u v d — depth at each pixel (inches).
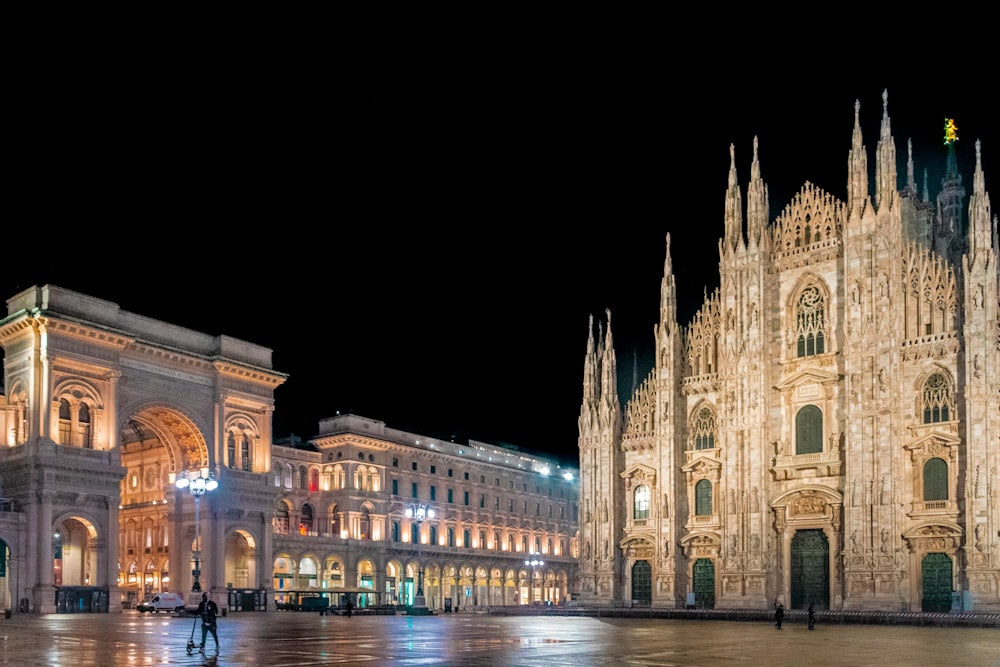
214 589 3892.7
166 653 1466.5
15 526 3373.5
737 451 3410.4
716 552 3472.0
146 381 3858.3
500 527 6097.4
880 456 3080.7
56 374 3531.0
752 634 2096.5
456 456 5812.0
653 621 2893.7
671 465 3592.5
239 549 4306.1
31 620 2834.6
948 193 4183.1
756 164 3538.4
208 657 1386.6
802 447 3324.3
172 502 4094.5
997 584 2800.2
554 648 1589.6
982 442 2881.4
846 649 1612.9
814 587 3248.0
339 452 5187.0
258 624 2642.7
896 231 3171.8
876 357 3127.5
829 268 3346.5
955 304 3058.6
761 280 3444.9
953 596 2854.3
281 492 4712.1
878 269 3169.3
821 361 3314.5
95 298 3725.4
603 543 3737.7
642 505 3720.5
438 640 1813.5
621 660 1343.5
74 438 3585.1
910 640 1902.1
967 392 2925.7
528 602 6195.9
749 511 3356.3
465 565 5728.3
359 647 1611.7
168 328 4013.3
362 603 4817.9
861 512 3093.0
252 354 4315.9
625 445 3796.8
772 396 3417.8
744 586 3316.9
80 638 1872.5
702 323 3693.4
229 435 4180.6
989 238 2972.4
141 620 2844.5
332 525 5162.4
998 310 2947.8
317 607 4052.7
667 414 3636.8
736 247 3540.8
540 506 6545.3
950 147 4232.3
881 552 3038.9
